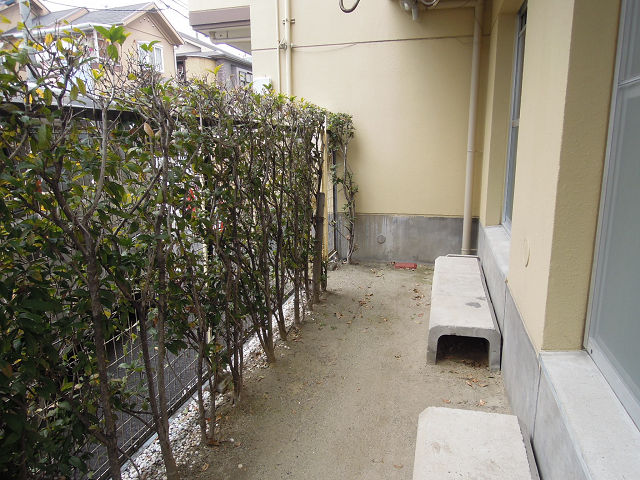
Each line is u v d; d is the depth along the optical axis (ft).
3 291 4.10
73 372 5.37
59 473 5.32
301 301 14.46
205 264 8.48
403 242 20.42
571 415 5.01
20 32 5.60
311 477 7.38
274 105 10.90
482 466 6.07
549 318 6.37
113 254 5.35
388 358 11.39
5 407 4.37
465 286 13.75
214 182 8.24
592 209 6.03
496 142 15.90
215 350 8.31
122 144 5.64
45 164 4.32
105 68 5.29
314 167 14.75
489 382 10.09
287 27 19.84
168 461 6.83
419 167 19.65
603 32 5.69
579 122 5.90
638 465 4.29
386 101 19.49
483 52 18.08
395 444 8.12
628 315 5.03
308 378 10.44
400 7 18.54
